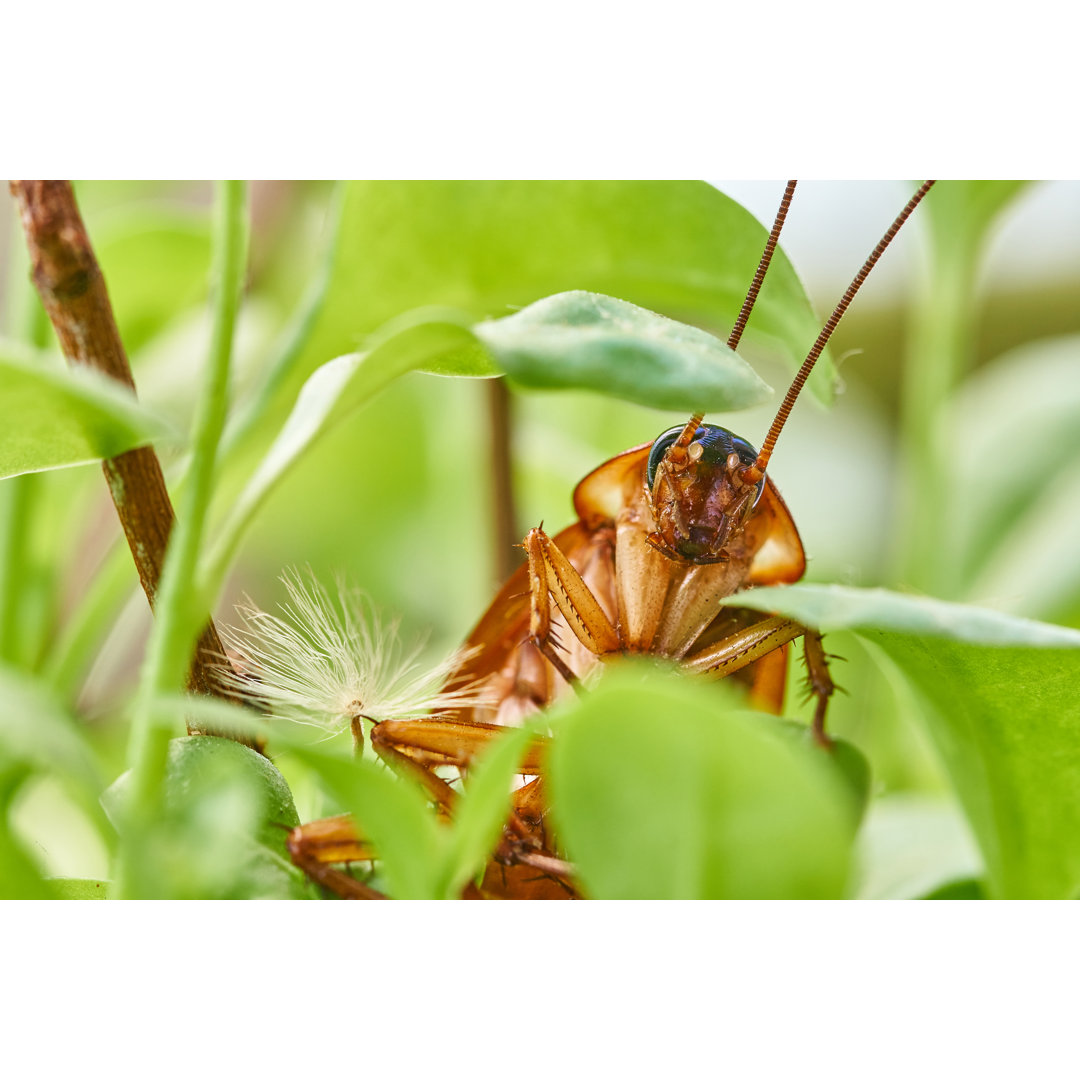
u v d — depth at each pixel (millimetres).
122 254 132
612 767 88
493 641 128
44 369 88
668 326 97
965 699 108
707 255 114
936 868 118
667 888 91
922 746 135
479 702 123
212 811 103
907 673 109
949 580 144
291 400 107
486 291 113
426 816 95
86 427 97
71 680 122
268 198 142
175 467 112
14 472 103
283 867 105
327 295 109
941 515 140
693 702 83
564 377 89
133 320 135
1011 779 109
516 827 114
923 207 137
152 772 94
